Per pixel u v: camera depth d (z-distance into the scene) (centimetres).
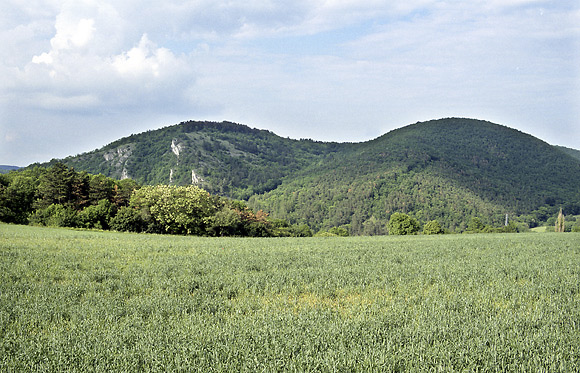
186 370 593
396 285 1367
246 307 1016
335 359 636
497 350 675
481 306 1016
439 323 830
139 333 759
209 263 1877
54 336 745
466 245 3400
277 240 4422
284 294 1198
